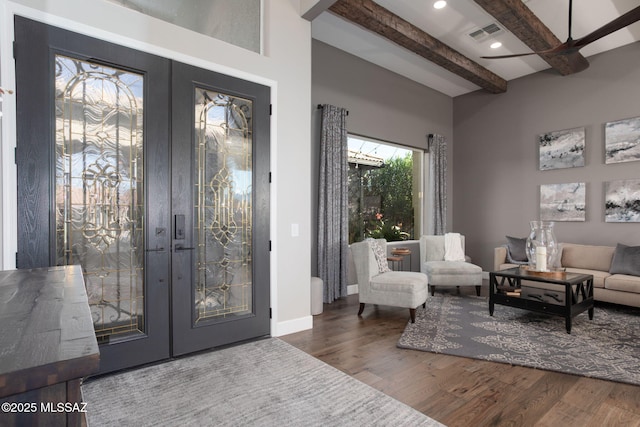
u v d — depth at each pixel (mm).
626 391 2172
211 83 2852
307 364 2562
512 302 3617
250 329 3059
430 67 5457
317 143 4637
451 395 2121
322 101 4684
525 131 5668
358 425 1812
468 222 6410
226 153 2961
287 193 3316
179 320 2688
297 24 3402
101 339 2398
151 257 2570
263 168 3158
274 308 3201
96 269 2393
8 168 2062
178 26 2691
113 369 2404
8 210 2064
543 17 3975
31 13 2141
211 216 2877
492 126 6094
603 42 4602
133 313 2520
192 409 1956
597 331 3275
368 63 5250
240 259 3033
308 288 3447
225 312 2947
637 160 4535
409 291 3549
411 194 6199
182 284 2705
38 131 2170
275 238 3219
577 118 5105
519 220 5730
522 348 2855
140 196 2553
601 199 4852
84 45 2320
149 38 2561
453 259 5188
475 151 6324
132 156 2523
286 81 3311
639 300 3721
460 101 6574
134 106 2527
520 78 5734
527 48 4777
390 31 4004
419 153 6316
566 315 3215
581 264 4625
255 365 2543
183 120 2721
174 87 2678
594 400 2062
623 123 4652
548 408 1978
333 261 4625
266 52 3207
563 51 3322
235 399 2066
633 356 2682
